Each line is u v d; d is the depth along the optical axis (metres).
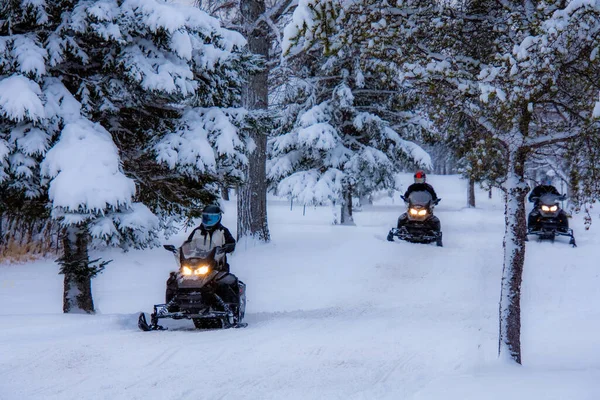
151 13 17.45
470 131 11.30
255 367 10.94
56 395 9.23
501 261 28.14
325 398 9.05
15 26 17.86
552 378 9.21
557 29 8.45
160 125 19.39
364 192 47.00
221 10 33.53
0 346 12.37
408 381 10.05
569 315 17.14
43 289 25.47
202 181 20.28
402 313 18.08
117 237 16.98
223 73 19.38
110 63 17.84
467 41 11.41
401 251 30.08
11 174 17.00
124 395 9.21
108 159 17.00
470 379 9.41
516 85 9.12
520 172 10.80
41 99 17.02
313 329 14.96
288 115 45.78
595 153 9.97
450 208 78.88
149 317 17.16
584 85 9.98
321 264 28.30
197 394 9.27
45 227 33.25
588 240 34.91
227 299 15.38
